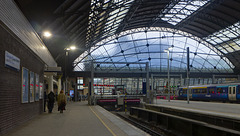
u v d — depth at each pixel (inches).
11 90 411.2
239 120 454.3
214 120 542.6
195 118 631.8
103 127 433.1
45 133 369.4
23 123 496.4
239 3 1779.0
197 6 1865.2
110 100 1467.8
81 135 350.3
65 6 1023.0
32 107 604.1
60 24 1157.7
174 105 1103.6
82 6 1156.5
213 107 930.1
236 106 999.6
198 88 1795.0
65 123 494.6
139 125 736.3
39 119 577.3
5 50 378.9
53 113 767.1
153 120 764.0
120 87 1642.5
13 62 419.2
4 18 353.7
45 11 909.2
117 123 492.4
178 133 539.8
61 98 783.1
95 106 1235.2
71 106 1240.8
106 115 687.7
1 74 356.8
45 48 835.4
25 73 515.2
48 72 930.7
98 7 1327.5
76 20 1285.7
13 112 422.3
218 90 1547.7
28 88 555.5
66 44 1477.6
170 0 1729.8
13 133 370.0
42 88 783.7
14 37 433.7
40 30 1015.0
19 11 451.5
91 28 1620.3
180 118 521.3
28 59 561.6
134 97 1558.8
